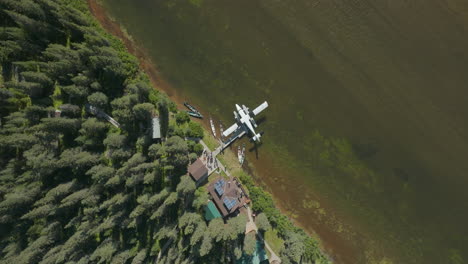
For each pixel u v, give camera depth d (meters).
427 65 51.28
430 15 50.88
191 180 48.38
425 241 52.16
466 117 51.06
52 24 46.91
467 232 51.56
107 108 49.62
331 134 52.53
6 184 45.91
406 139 51.94
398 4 51.12
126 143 48.31
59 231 49.25
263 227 48.00
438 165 51.66
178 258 49.00
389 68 51.69
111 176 46.31
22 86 43.88
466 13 50.19
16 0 43.19
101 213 49.72
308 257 51.94
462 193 51.50
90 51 44.44
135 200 49.66
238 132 52.03
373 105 52.12
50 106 47.62
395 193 52.34
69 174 49.28
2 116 46.81
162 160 47.31
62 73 45.88
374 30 51.53
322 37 52.06
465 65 50.84
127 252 48.66
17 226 47.69
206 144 51.91
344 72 52.19
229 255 50.97
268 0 52.22
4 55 46.31
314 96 52.56
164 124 50.31
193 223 46.94
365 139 52.34
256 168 52.53
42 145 46.25
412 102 51.66
